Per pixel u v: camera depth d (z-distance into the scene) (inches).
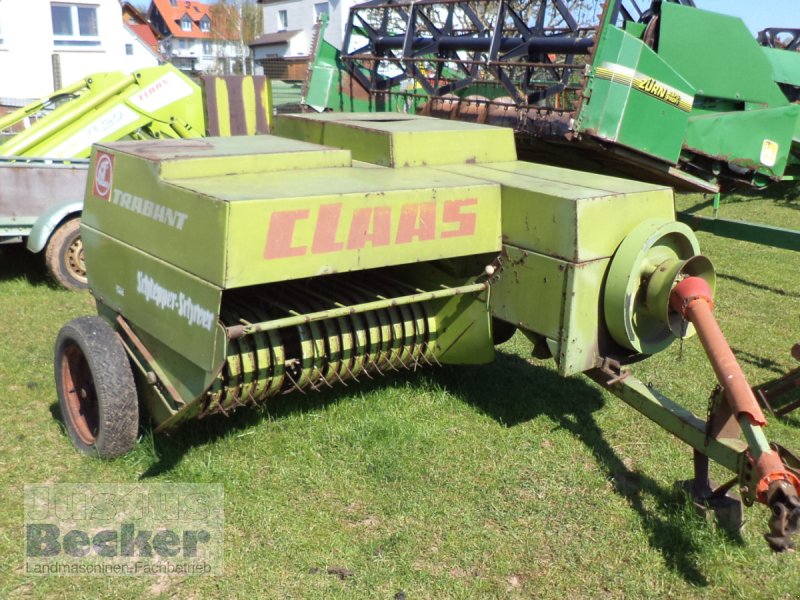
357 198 133.0
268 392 152.5
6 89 845.2
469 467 153.1
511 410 177.6
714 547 128.7
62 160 270.5
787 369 210.2
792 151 344.2
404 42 305.1
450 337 169.6
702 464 136.3
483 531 133.8
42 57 855.1
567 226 141.4
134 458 150.8
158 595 117.8
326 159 161.2
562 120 243.6
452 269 166.9
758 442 113.7
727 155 276.8
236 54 1879.9
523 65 247.0
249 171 148.8
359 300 159.0
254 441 158.6
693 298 133.1
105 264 156.9
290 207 125.5
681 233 146.3
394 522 135.7
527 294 151.5
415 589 119.8
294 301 156.9
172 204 132.8
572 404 182.1
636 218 148.9
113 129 306.0
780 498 108.2
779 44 385.1
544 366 204.8
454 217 146.6
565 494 145.3
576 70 283.1
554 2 263.3
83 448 155.2
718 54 263.9
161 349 142.7
